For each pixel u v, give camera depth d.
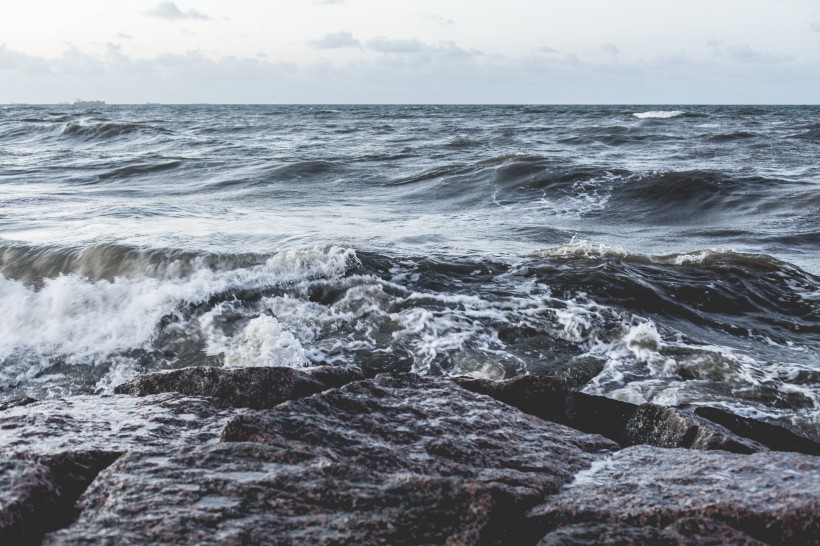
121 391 5.06
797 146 25.72
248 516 2.76
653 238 12.31
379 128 42.94
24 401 4.54
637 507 3.02
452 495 2.91
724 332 7.48
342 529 2.70
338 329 7.34
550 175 17.33
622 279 8.45
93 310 7.91
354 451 3.56
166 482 3.00
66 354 7.25
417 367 6.59
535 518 2.95
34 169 21.91
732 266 9.10
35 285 8.55
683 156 23.31
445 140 31.84
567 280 8.45
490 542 2.73
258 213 13.92
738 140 28.17
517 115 66.94
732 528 2.77
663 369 6.37
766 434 5.07
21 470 3.11
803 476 3.32
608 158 22.81
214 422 4.05
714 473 3.41
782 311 8.09
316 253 8.65
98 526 2.71
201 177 19.89
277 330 7.13
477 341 7.00
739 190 15.45
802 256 10.98
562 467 3.67
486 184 17.30
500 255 9.52
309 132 39.47
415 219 13.72
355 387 4.47
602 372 6.35
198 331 7.43
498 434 4.02
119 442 3.64
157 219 12.69
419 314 7.44
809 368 6.23
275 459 3.24
